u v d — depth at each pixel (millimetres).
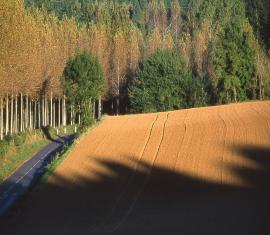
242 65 156000
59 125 168500
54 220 57250
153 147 81812
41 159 105375
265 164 62531
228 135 78438
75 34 190375
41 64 153375
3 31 110250
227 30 160125
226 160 67000
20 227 56094
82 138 97750
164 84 166250
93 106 167250
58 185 72188
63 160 84938
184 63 177750
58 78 161625
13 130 138875
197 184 61438
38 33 152875
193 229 45375
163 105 166250
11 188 80625
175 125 94812
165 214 52531
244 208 49344
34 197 69250
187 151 75125
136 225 49938
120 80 191375
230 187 57531
